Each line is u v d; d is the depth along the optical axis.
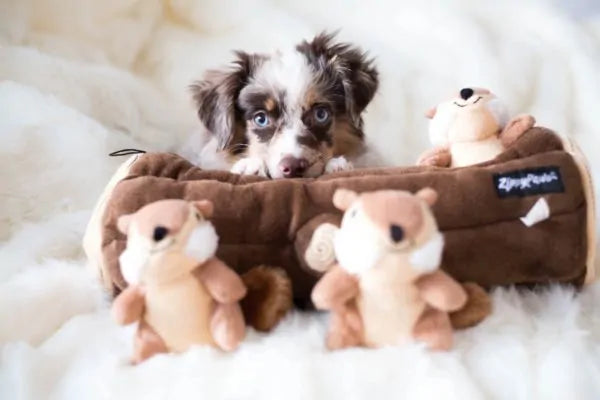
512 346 0.91
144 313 0.89
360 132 1.54
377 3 2.15
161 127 1.79
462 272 0.99
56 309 1.04
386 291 0.85
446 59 2.01
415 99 1.95
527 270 1.02
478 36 2.03
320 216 0.97
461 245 0.98
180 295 0.87
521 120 1.09
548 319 0.99
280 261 0.98
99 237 1.01
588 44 2.05
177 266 0.84
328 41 1.59
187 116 1.85
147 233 0.84
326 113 1.47
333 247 0.94
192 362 0.88
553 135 1.07
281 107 1.45
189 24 2.13
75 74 1.64
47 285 1.06
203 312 0.88
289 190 0.99
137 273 0.84
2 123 1.41
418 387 0.83
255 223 0.98
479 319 0.95
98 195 1.41
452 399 0.81
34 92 1.49
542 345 0.92
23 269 1.15
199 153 1.57
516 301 1.01
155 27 2.08
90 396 0.86
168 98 1.91
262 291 0.95
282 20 2.08
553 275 1.03
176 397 0.83
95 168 1.43
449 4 2.14
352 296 0.86
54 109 1.47
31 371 0.88
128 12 1.98
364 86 1.53
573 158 1.03
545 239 0.99
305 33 2.04
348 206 0.87
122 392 0.85
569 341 0.92
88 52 1.84
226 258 0.97
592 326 0.98
